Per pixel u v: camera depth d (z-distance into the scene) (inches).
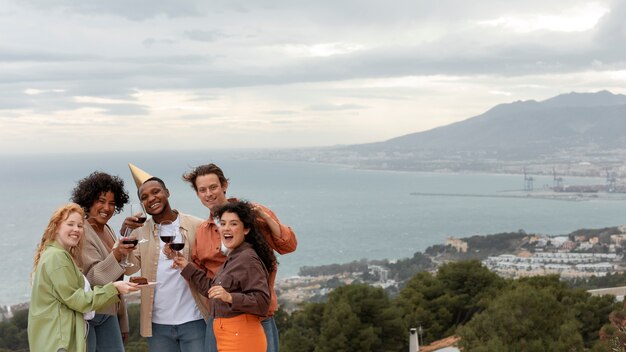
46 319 169.3
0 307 2760.8
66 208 173.0
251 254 175.6
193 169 195.8
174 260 187.3
